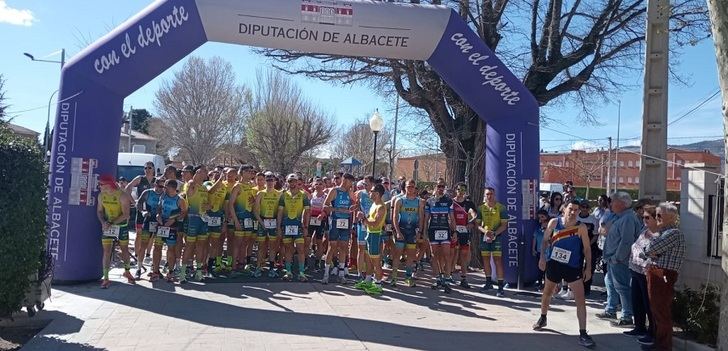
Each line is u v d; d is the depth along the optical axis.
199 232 10.18
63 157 9.40
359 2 10.20
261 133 37.56
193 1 9.60
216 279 10.50
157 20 9.50
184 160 45.16
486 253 10.70
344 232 10.58
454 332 7.46
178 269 10.84
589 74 14.40
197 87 43.97
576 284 7.23
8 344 6.26
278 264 11.70
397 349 6.49
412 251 10.69
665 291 6.76
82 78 9.42
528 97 10.93
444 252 10.41
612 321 8.32
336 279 11.02
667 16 9.05
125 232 9.75
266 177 10.91
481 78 10.66
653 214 7.23
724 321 6.02
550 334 7.56
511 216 10.86
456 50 10.44
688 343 6.87
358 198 11.20
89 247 9.55
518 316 8.59
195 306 8.30
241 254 11.32
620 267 8.17
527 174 10.89
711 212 7.55
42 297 7.55
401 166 49.31
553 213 11.34
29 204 6.70
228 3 9.70
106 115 9.64
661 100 9.03
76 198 9.41
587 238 7.30
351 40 10.17
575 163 51.72
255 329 7.12
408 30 10.18
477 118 14.32
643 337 7.19
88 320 7.30
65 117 9.39
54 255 9.34
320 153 50.09
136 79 9.78
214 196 10.84
